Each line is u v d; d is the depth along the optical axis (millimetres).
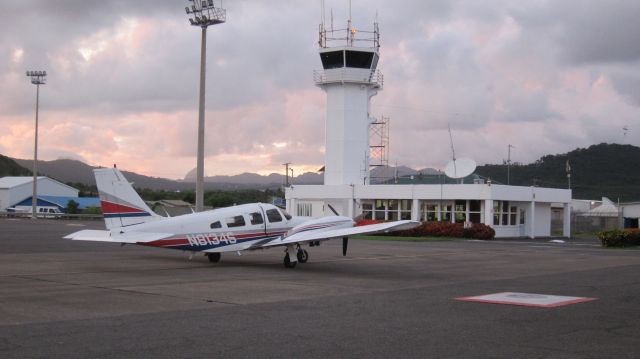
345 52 53094
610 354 8477
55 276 17453
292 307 12281
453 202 50312
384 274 19625
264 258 24766
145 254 25547
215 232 20797
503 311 12062
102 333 9469
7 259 22797
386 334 9648
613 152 147875
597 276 19578
